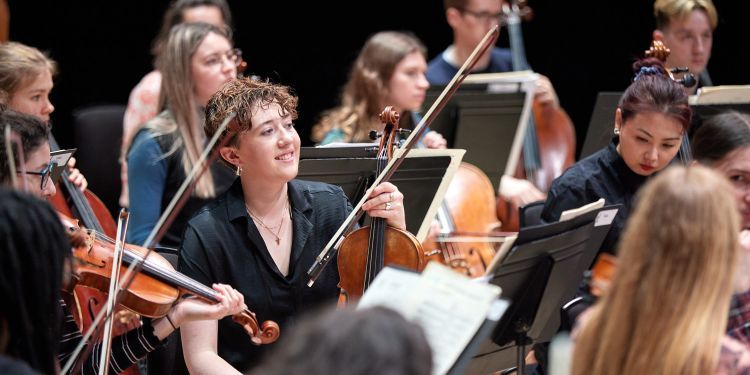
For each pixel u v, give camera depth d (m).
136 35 13.46
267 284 6.01
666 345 3.75
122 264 5.68
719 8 13.34
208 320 5.73
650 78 6.64
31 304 3.84
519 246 5.37
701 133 6.17
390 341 2.75
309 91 14.09
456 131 9.49
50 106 7.53
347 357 2.72
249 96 5.85
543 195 10.05
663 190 3.83
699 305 3.74
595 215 5.86
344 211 6.34
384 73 9.29
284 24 13.98
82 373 5.45
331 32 14.08
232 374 5.64
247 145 5.84
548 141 10.86
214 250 5.95
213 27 8.82
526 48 14.45
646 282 3.79
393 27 14.26
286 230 6.14
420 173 6.66
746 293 4.41
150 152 8.45
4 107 5.83
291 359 2.78
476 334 4.27
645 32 14.10
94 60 13.40
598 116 8.24
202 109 8.77
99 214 7.85
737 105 7.73
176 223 8.49
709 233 3.73
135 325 6.69
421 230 6.74
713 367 3.75
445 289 4.30
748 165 5.93
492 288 4.30
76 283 5.70
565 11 14.24
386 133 6.53
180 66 8.60
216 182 8.72
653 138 6.50
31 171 5.41
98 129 10.80
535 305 5.80
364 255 6.04
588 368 3.95
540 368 6.69
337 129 9.43
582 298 5.70
